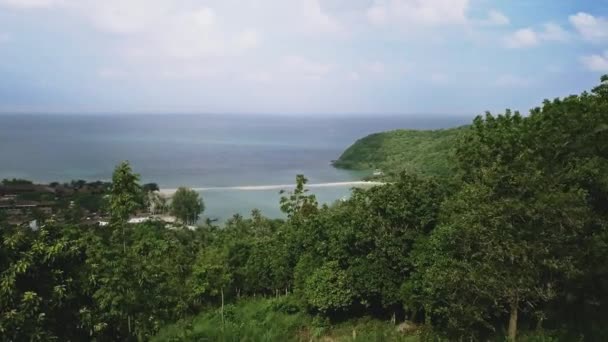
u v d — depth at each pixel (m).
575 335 18.80
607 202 18.88
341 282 25.09
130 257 17.14
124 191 19.78
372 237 24.02
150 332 16.55
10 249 12.84
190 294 29.80
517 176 16.27
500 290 16.33
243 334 24.69
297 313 27.83
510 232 15.84
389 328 24.14
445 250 20.38
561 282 18.12
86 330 13.87
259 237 39.31
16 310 11.94
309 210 35.31
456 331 19.97
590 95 21.73
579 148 18.94
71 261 13.92
